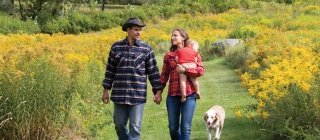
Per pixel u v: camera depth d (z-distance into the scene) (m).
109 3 81.38
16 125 7.76
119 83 7.60
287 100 8.28
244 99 13.81
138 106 7.57
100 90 12.81
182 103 7.75
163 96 15.45
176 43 7.90
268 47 15.00
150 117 12.07
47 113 8.01
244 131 9.56
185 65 7.67
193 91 7.77
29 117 7.82
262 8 49.59
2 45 18.39
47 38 25.80
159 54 28.89
